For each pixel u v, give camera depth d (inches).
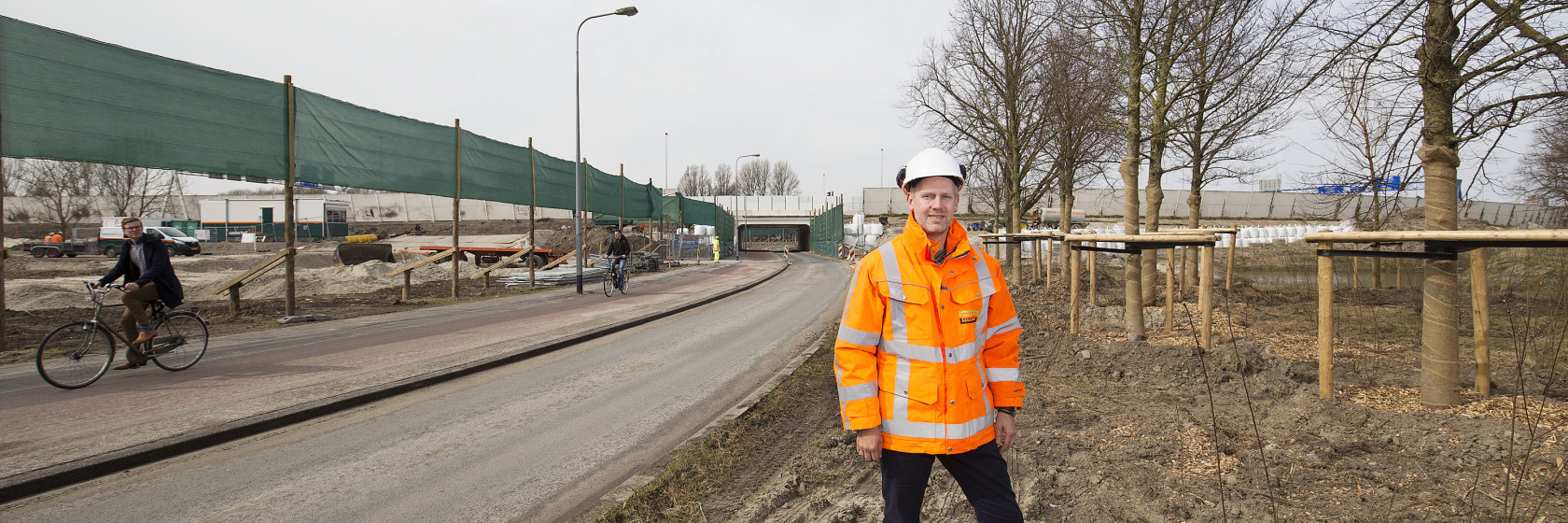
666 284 827.4
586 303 579.2
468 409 230.4
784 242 3339.1
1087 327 383.2
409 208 2481.5
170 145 360.2
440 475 165.6
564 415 223.9
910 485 88.8
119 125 337.7
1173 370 248.7
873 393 88.1
